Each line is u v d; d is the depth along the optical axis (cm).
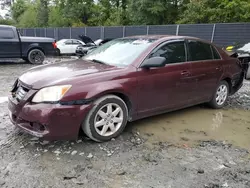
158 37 432
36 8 3947
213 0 1925
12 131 372
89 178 267
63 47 1736
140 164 296
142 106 381
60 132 306
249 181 271
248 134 400
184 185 260
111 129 352
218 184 263
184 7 2286
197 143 359
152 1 2302
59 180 262
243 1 1736
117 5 3325
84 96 315
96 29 2227
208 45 493
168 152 328
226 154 329
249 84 795
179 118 459
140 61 376
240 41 1333
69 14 3381
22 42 1120
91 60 426
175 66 415
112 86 337
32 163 291
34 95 308
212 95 502
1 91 620
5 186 250
